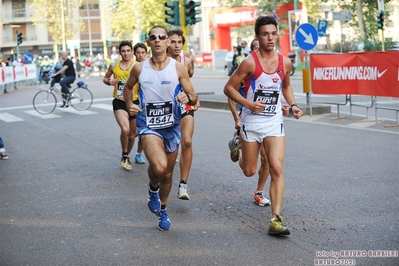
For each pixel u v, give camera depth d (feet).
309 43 55.77
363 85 49.98
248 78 22.54
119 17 208.74
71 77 74.13
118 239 22.11
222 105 67.51
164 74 21.80
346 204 25.54
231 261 19.22
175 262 19.36
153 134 21.97
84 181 32.86
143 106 22.12
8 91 127.85
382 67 47.39
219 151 40.27
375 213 23.98
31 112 75.51
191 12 72.23
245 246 20.67
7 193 30.66
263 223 23.45
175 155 22.58
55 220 25.12
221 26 213.25
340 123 51.78
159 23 201.98
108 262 19.66
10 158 41.45
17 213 26.53
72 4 254.68
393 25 178.09
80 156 41.14
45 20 246.47
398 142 40.73
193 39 290.97
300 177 31.27
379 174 31.09
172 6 72.23
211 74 166.71
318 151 38.65
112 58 201.77
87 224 24.31
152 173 21.77
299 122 53.52
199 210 25.77
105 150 43.24
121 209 26.50
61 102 84.28
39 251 21.07
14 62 142.51
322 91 54.49
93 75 217.15
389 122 51.06
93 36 309.22
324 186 29.04
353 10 152.46
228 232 22.41
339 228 22.21
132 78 22.33
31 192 30.68
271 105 22.52
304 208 25.22
